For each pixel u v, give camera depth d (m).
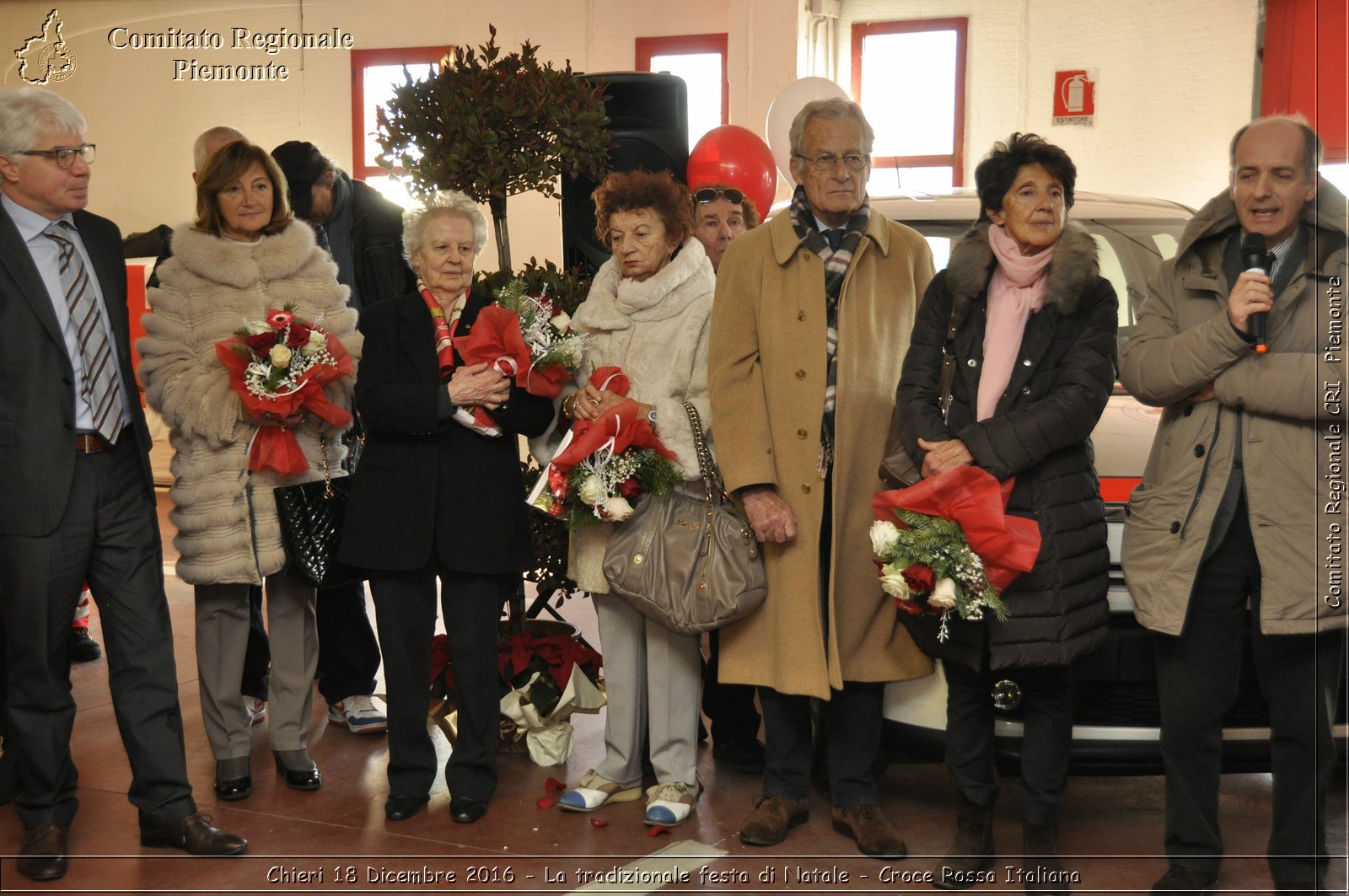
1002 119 8.29
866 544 3.07
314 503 3.36
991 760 2.91
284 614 3.50
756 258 3.17
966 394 2.82
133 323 8.41
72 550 2.95
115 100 9.84
